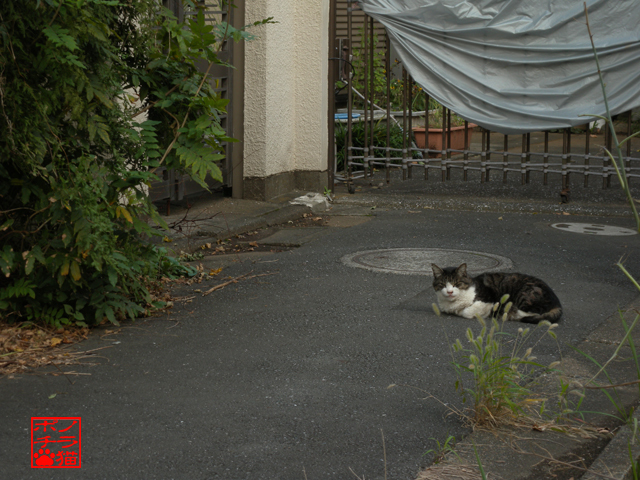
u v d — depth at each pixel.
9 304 4.88
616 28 9.45
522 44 9.90
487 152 10.59
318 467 3.16
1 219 4.95
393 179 12.25
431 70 10.46
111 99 4.90
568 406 3.79
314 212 9.98
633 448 3.28
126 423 3.58
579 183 11.40
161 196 8.98
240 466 3.17
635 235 8.26
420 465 3.20
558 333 5.02
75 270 4.68
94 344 4.73
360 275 6.60
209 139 5.43
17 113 4.32
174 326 5.14
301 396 3.93
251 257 7.42
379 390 4.02
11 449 3.29
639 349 4.65
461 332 5.05
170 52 5.39
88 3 4.58
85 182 4.57
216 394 3.95
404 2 10.45
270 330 5.07
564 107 9.81
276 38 10.02
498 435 3.46
